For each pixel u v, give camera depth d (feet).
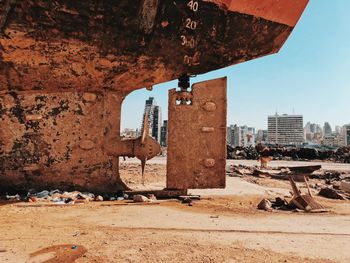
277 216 14.87
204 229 11.77
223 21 18.69
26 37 15.92
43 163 19.80
